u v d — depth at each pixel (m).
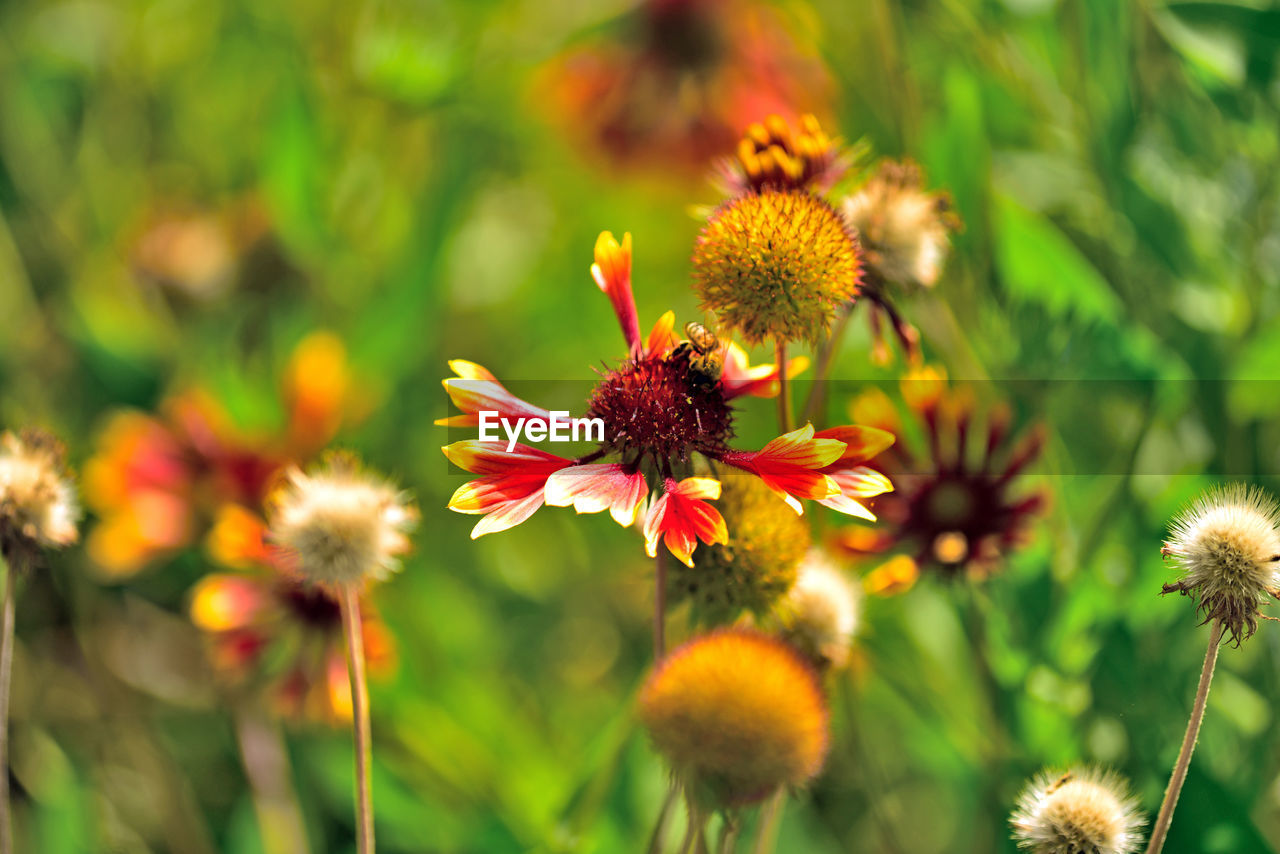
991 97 0.74
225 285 0.95
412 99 0.85
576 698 0.84
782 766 0.46
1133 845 0.47
